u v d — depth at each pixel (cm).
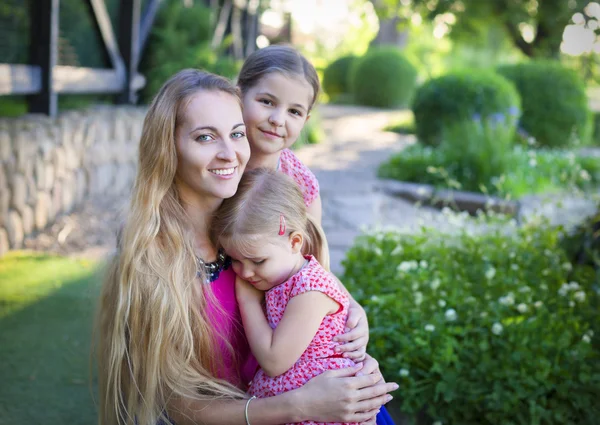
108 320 179
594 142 1321
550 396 258
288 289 179
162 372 169
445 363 259
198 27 916
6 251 460
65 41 632
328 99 2145
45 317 363
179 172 177
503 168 777
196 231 184
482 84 1021
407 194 761
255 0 1536
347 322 189
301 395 169
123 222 181
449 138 876
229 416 170
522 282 321
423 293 308
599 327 289
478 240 380
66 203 566
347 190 762
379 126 1517
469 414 255
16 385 295
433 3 1617
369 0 1914
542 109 1145
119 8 771
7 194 459
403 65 1992
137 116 742
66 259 459
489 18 1627
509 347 262
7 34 523
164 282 169
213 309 179
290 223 181
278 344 175
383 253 359
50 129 530
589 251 352
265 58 203
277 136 203
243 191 182
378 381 179
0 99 559
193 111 171
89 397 289
